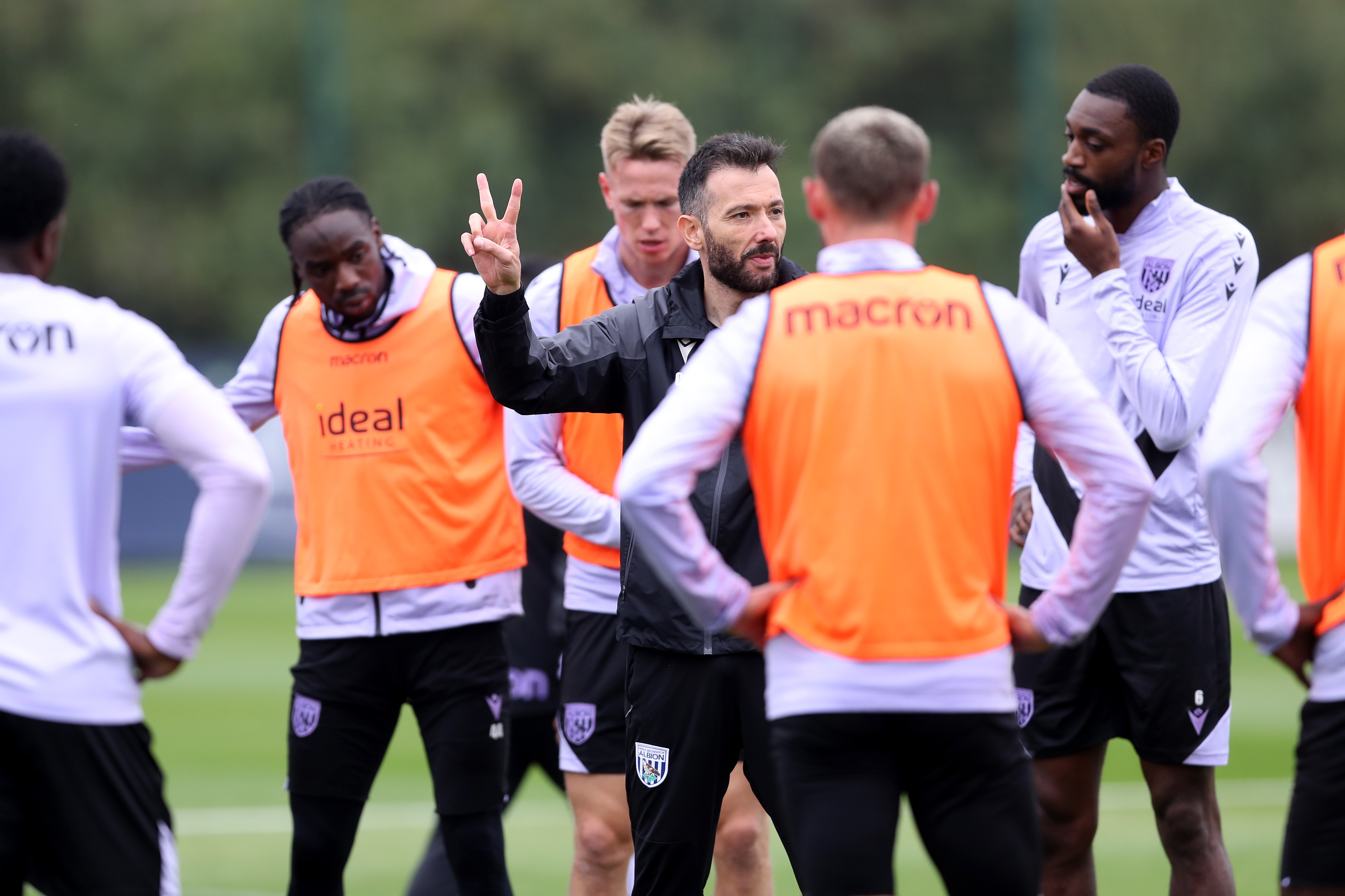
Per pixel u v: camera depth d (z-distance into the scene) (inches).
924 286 476.1
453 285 714.2
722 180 592.7
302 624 707.4
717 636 589.6
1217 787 1126.4
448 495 699.4
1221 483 491.8
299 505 718.5
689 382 474.6
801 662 468.4
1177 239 671.8
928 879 888.3
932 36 4626.0
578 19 4448.8
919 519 460.4
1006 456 474.6
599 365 601.3
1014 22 4613.7
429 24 4382.4
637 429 605.0
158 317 4338.1
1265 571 494.3
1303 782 500.1
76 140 4343.0
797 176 4284.0
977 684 463.8
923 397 463.8
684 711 596.1
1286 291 504.1
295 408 714.2
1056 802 684.7
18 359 490.9
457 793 692.7
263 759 1289.4
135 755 503.5
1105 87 661.9
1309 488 507.5
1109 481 472.7
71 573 490.9
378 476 698.8
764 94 4468.5
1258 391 495.8
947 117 4658.0
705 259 604.4
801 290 479.2
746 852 685.9
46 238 513.3
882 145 481.4
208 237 4271.7
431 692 698.2
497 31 4402.1
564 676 724.0
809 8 4606.3
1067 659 675.4
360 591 693.9
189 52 4362.7
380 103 4195.4
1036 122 3171.8
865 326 468.4
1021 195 4505.4
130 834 498.9
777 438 470.3
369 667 697.6
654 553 472.1
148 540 2854.3
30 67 4441.4
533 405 595.2
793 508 469.7
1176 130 668.7
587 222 4443.9
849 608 461.1
